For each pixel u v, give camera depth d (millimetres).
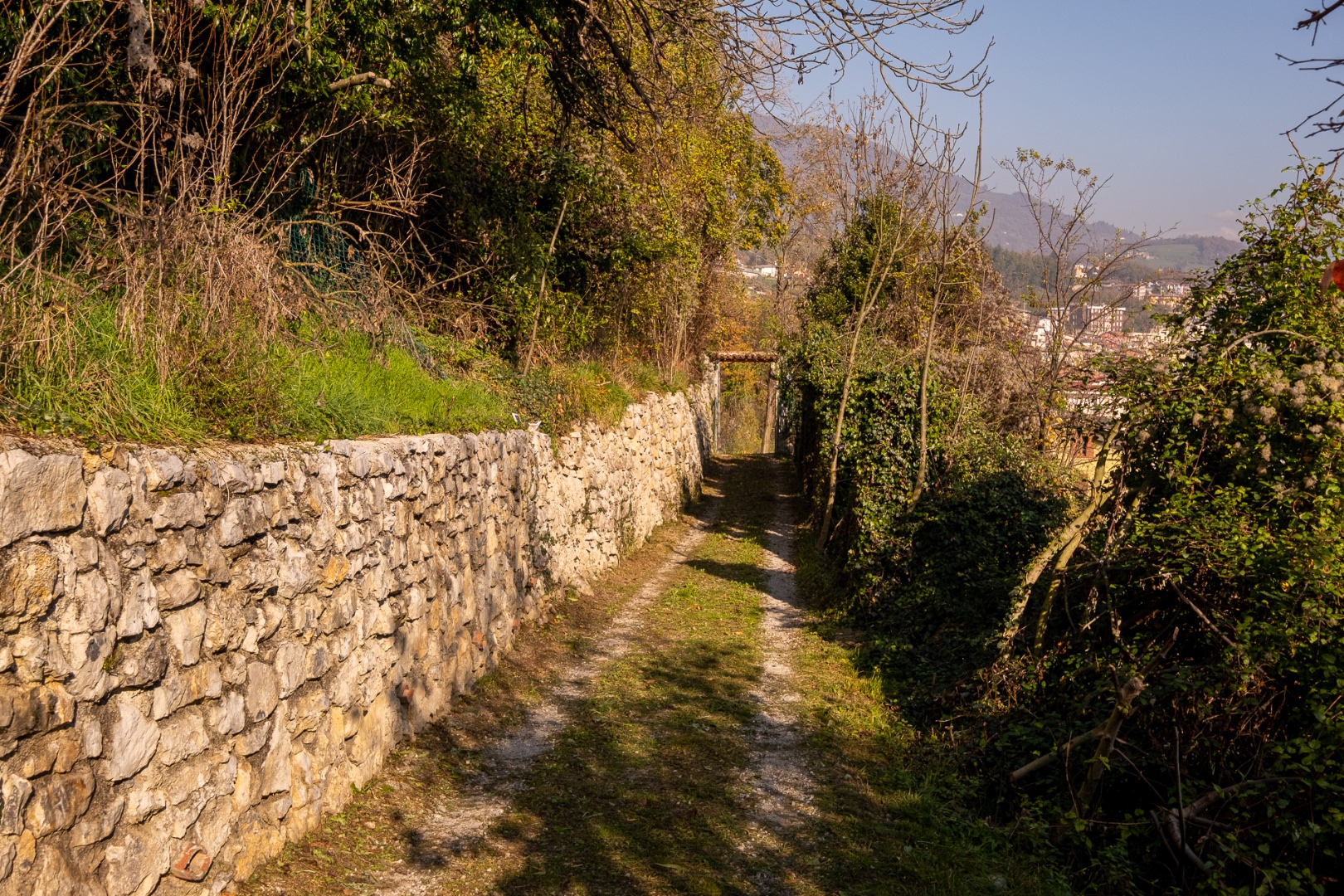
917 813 6309
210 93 7352
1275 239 6953
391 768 6160
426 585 7102
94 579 3406
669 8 9914
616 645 10594
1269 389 6102
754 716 8195
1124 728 6363
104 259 5102
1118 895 5574
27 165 4555
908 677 9031
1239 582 6055
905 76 8258
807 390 22641
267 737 4613
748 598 13477
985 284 17984
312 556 5176
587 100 13062
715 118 21312
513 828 5668
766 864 5398
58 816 3150
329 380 6711
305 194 10109
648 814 5992
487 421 9625
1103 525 7141
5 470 3021
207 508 4180
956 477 11383
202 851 3971
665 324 25562
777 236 32688
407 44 10094
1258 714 5844
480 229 13625
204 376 4965
